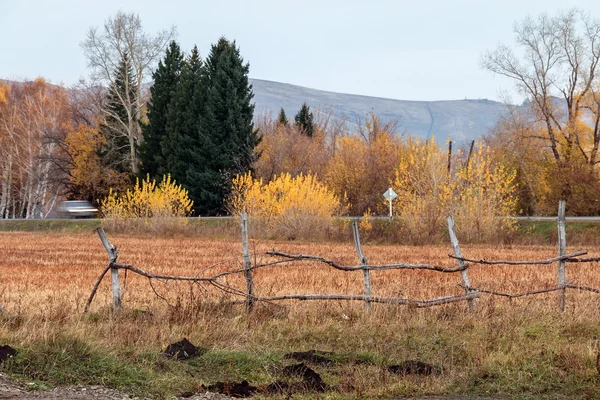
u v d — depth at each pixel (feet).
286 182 326.85
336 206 331.77
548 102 449.06
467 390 76.33
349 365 83.87
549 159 458.09
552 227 316.81
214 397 73.00
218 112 475.31
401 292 119.34
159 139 522.47
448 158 317.83
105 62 525.75
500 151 463.83
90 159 567.59
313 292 125.80
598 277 146.41
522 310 108.06
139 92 542.16
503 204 309.01
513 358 84.74
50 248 265.54
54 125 611.47
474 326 100.78
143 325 97.30
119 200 377.71
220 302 110.32
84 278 155.22
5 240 318.24
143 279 148.15
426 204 302.45
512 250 252.01
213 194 460.96
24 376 75.20
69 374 76.13
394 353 89.04
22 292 129.59
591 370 80.38
